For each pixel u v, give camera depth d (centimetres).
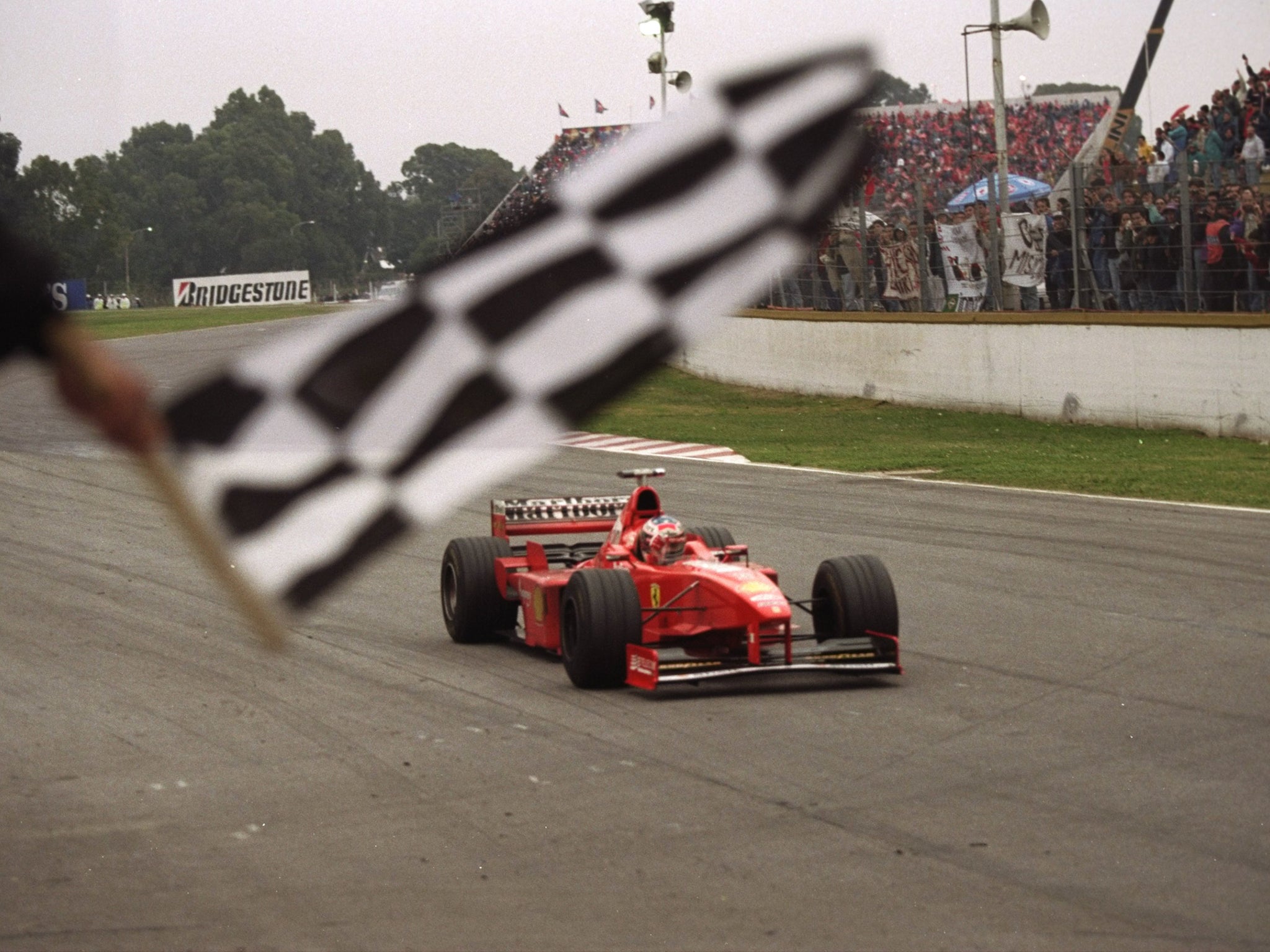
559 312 130
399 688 1202
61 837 824
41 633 1442
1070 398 3216
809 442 3200
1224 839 765
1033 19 3403
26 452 3103
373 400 132
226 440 127
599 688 1180
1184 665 1208
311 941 655
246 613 126
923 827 798
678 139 125
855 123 121
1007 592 1550
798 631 1448
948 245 3588
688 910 679
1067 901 677
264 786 924
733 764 942
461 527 2194
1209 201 2939
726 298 125
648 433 3478
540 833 809
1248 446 2738
